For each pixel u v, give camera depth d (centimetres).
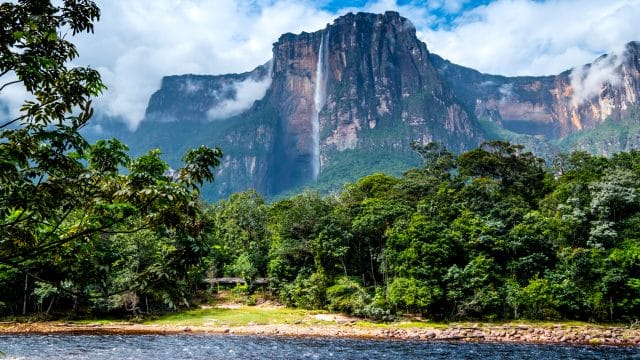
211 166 899
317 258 6481
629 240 5756
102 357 3253
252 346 3941
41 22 806
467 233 6031
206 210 9319
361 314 5616
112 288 5091
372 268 6500
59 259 939
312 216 7056
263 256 7725
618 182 6550
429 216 6619
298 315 5788
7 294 5125
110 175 898
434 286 5350
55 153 822
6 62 770
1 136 809
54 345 3741
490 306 5297
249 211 8981
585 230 6419
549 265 5894
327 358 3425
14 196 779
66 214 861
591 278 5450
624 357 3622
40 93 880
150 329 4878
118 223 912
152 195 834
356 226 6581
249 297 6931
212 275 7375
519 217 6650
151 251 5378
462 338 4516
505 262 5928
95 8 892
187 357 3356
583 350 3928
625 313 5241
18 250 859
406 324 5166
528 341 4397
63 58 890
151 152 905
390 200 7544
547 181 8794
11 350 3469
